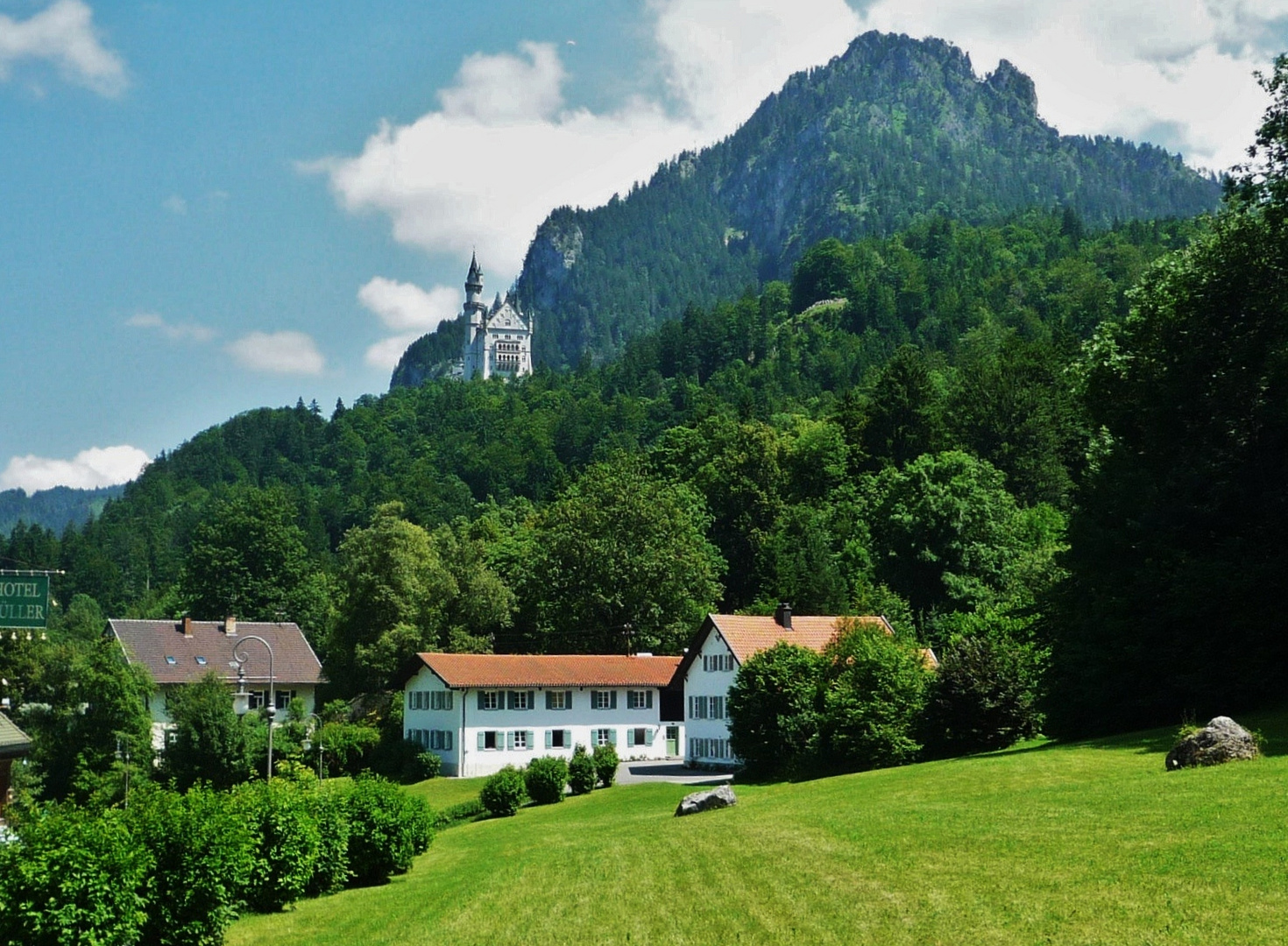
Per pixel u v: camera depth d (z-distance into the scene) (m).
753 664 58.06
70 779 60.16
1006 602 77.38
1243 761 28.41
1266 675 39.88
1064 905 17.58
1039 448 107.56
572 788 62.16
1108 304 188.75
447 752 78.25
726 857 25.33
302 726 79.94
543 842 38.03
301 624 121.25
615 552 95.69
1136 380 51.78
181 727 62.69
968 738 50.88
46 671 62.84
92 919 19.84
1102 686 44.22
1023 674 51.22
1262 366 44.91
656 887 23.03
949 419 118.81
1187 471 44.28
